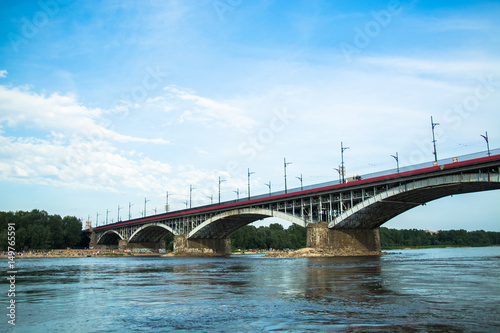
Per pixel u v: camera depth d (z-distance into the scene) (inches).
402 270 1731.1
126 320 746.8
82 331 668.1
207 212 4958.2
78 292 1181.7
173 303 928.9
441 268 1839.3
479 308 776.3
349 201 3484.3
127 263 3385.8
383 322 671.1
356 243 3745.1
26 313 832.9
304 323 682.2
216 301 943.0
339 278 1393.9
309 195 3654.0
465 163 2576.3
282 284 1269.7
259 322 701.3
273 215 3986.2
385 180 3078.2
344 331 620.7
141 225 6673.2
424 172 2797.7
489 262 2404.0
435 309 770.8
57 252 6752.0
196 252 5378.9
